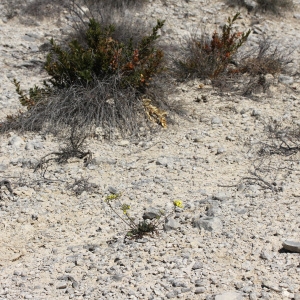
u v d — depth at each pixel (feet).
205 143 7.66
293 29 13.03
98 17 12.19
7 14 12.84
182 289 4.57
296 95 9.26
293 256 4.91
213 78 9.77
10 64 10.79
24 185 6.70
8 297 4.72
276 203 5.88
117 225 5.77
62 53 8.73
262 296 4.40
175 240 5.34
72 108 8.20
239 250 5.07
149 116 8.23
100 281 4.82
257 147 7.41
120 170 7.00
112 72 8.55
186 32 12.10
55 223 5.95
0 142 7.86
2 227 5.90
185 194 6.32
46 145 7.71
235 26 12.79
